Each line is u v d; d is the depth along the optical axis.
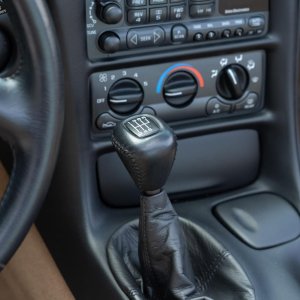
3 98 0.56
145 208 0.67
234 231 0.80
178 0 0.73
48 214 0.83
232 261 0.75
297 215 0.83
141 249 0.69
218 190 0.86
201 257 0.78
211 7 0.75
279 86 0.83
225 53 0.79
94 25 0.71
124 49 0.73
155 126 0.63
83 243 0.78
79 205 0.78
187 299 0.69
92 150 0.76
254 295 0.72
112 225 0.80
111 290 0.74
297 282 0.75
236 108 0.82
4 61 0.58
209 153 0.84
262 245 0.79
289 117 0.84
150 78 0.76
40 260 0.90
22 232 0.59
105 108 0.75
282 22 0.80
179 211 0.83
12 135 0.57
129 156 0.62
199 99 0.80
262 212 0.83
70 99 0.72
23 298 0.87
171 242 0.68
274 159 0.86
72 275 0.81
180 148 0.82
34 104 0.56
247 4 0.78
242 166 0.86
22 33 0.55
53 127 0.57
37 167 0.58
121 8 0.71
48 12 0.56
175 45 0.76
